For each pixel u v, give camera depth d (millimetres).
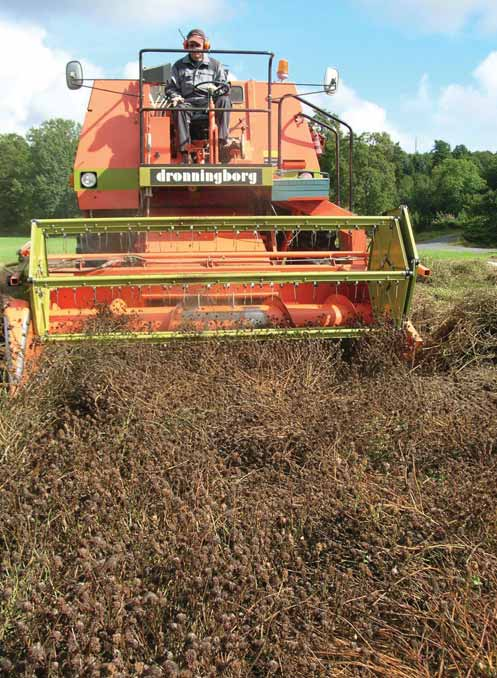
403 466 3584
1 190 94188
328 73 8078
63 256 5457
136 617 2365
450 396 4469
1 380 4648
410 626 2562
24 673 2070
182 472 3375
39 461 3469
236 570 2562
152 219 5145
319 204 7016
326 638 2463
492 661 2340
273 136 7957
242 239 6359
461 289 11258
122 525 2889
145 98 7590
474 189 79375
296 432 3848
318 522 3102
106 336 4898
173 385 4410
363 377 5004
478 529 3053
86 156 7336
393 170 68188
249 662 2361
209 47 7508
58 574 2533
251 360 4957
